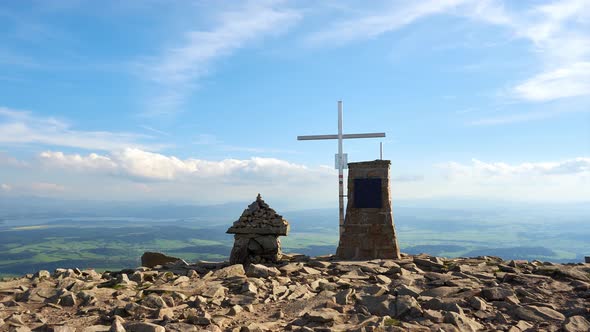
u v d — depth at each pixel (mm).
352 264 15516
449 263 15898
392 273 14148
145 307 9680
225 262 18250
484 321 9125
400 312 9320
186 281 12977
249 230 17875
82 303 10609
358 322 8859
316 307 10023
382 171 18125
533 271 13688
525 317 9273
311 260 17688
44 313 9812
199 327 8453
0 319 8836
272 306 10312
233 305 10305
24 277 14094
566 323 8523
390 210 17906
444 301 9906
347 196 18547
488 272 13883
